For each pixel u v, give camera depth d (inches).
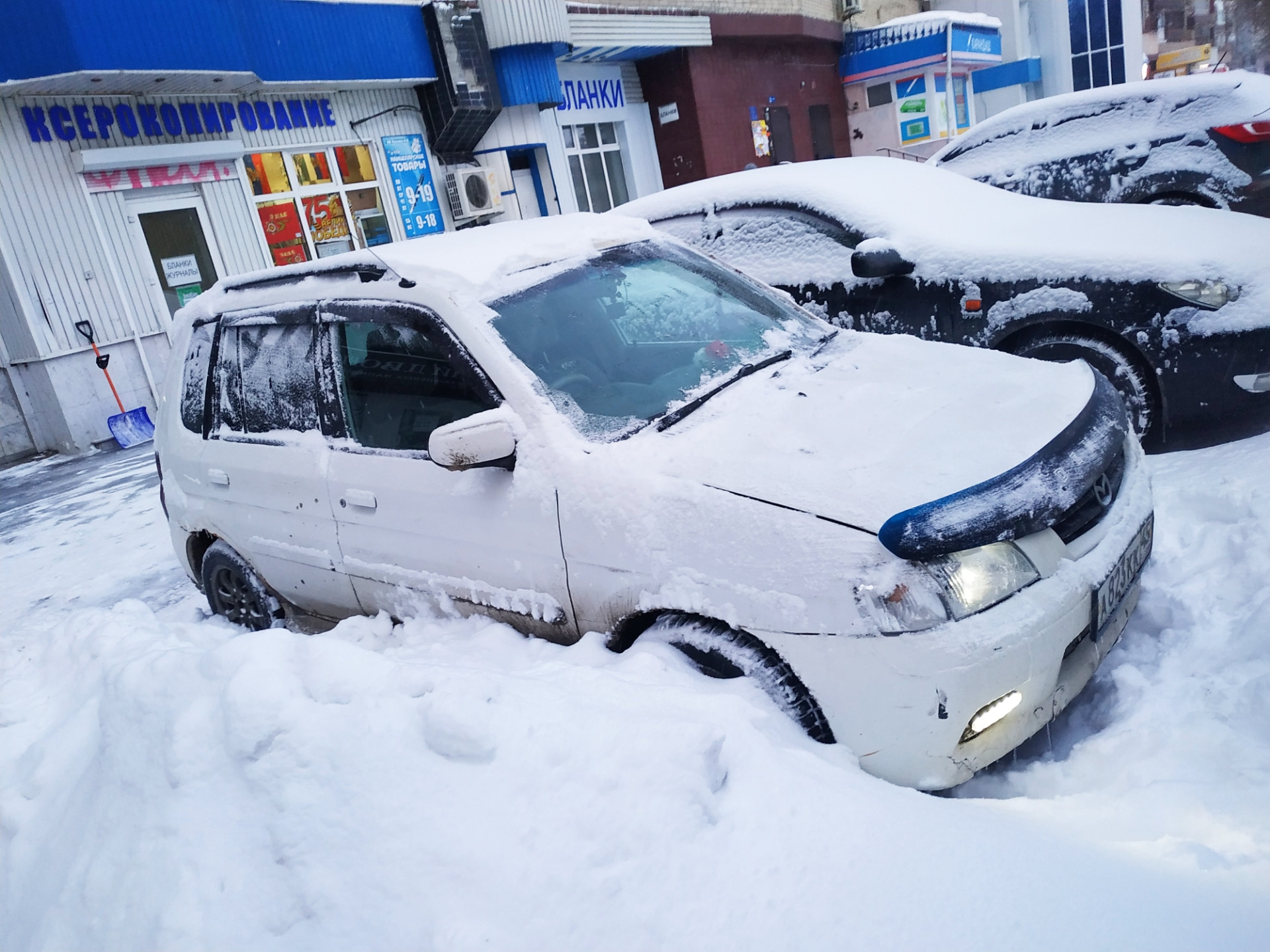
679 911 70.6
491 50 570.3
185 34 412.2
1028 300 183.5
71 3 373.1
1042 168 303.9
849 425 110.3
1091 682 116.1
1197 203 279.9
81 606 223.9
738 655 100.6
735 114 767.1
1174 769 92.3
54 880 89.4
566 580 112.4
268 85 466.3
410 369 130.0
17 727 127.0
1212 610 120.6
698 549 101.5
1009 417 108.0
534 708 88.3
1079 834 82.9
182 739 90.9
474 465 113.0
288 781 85.3
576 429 115.9
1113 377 179.6
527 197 648.4
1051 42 1063.6
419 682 92.8
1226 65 1761.8
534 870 74.6
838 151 938.1
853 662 91.6
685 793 78.4
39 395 427.8
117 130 429.7
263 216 492.7
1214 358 168.2
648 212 237.6
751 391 123.8
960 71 944.3
